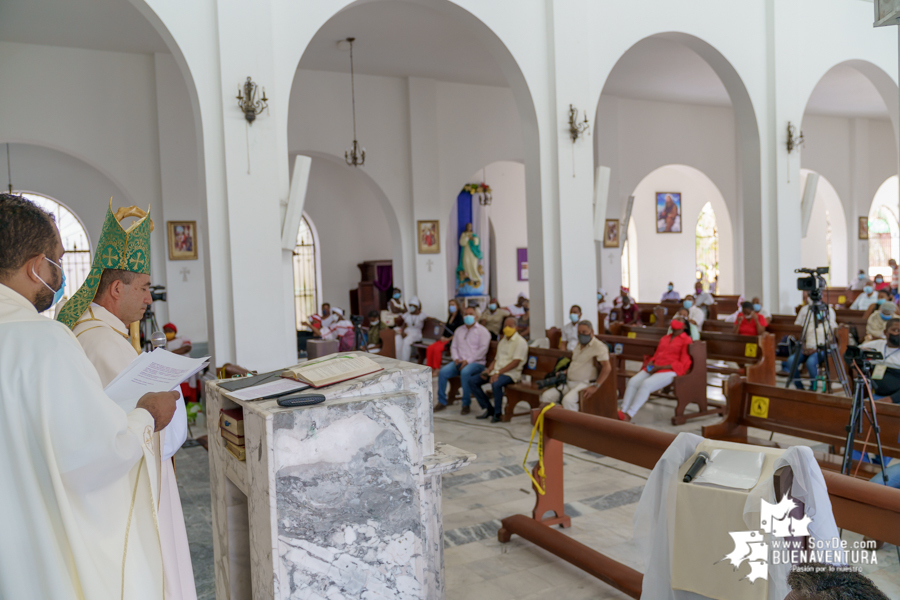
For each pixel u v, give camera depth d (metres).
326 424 2.14
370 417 2.23
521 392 7.30
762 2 10.27
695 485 2.51
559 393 6.92
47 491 1.59
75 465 1.58
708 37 9.75
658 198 20.06
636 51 11.88
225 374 6.16
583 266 8.82
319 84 12.38
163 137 10.83
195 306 11.26
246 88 6.62
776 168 10.40
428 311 13.28
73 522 1.58
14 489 1.56
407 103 13.07
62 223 12.81
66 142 10.31
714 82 14.27
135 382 2.00
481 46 11.12
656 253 20.17
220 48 6.57
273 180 6.86
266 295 6.85
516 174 18.17
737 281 17.38
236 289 6.71
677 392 6.91
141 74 10.80
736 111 10.59
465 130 13.70
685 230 20.52
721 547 2.42
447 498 5.01
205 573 3.81
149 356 2.06
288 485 2.09
